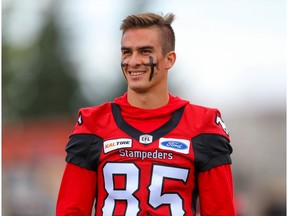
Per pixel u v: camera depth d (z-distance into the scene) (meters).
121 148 8.10
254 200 24.45
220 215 8.15
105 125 8.26
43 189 24.62
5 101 53.41
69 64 53.38
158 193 7.98
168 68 8.39
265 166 28.28
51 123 36.47
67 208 8.21
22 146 25.80
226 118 30.03
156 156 8.06
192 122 8.24
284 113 29.38
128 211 7.95
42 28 54.62
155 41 8.23
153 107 8.29
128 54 8.27
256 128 29.36
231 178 8.35
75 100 52.91
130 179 8.04
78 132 8.30
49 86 52.88
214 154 8.19
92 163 8.23
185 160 8.09
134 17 8.29
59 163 25.78
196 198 8.30
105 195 8.12
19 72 54.31
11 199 23.77
